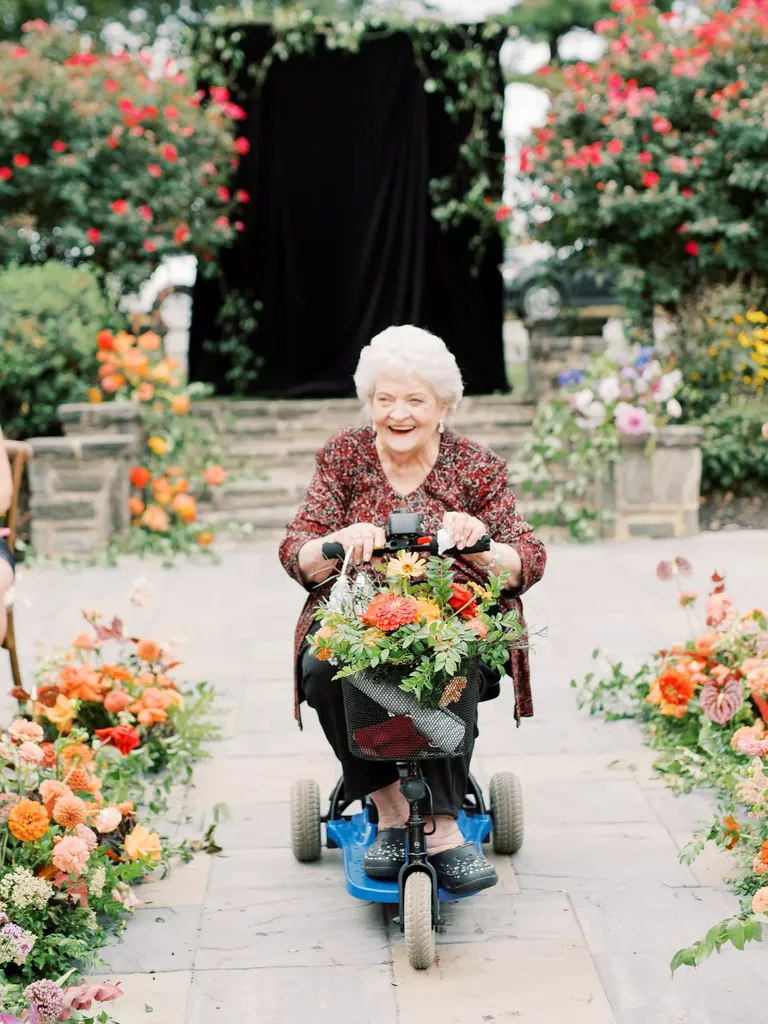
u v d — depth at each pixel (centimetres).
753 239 884
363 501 327
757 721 385
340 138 1004
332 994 282
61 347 813
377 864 301
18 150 906
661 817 376
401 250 1010
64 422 800
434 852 304
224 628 597
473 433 927
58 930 297
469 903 324
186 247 967
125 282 938
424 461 327
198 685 459
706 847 354
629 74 916
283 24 984
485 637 281
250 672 529
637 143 889
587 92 900
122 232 920
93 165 913
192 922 317
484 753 432
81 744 357
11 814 293
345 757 309
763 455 841
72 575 717
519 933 308
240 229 989
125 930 313
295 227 1013
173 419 863
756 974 286
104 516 756
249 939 309
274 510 836
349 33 980
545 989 282
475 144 1010
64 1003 246
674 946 300
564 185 899
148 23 1980
